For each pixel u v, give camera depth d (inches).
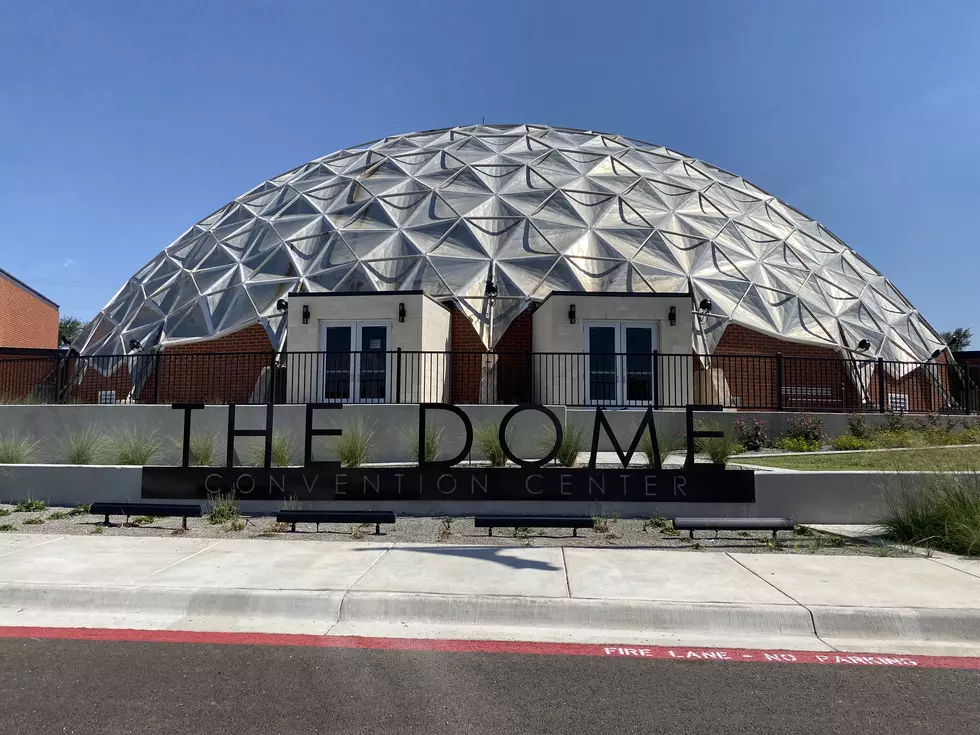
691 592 248.8
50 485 434.6
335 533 355.6
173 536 348.8
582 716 164.7
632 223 890.1
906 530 342.3
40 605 249.8
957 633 224.5
